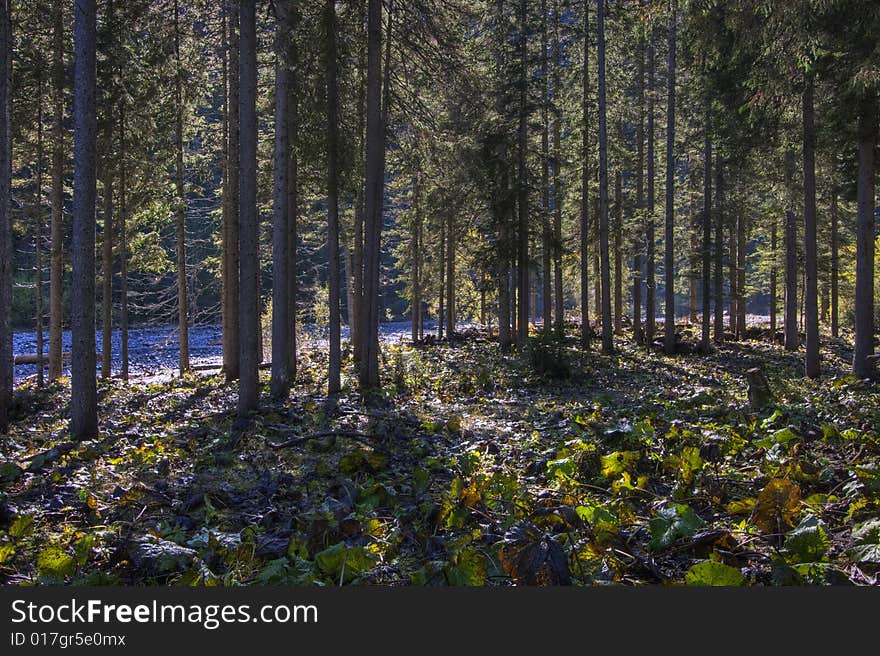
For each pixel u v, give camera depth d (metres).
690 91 20.58
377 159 14.84
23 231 21.11
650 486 5.47
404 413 11.37
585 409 10.23
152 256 21.52
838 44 8.51
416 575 3.67
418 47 15.22
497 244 21.88
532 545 3.56
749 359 21.59
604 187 22.56
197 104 19.84
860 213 14.79
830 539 3.97
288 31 12.98
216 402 14.52
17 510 5.24
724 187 24.48
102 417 12.16
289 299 17.97
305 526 4.64
